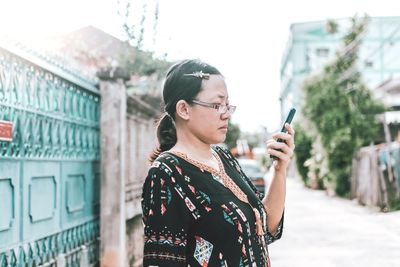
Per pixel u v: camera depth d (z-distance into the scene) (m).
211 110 1.89
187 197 1.76
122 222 5.63
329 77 18.92
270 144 2.09
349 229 10.32
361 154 15.42
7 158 3.60
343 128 17.95
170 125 2.09
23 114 3.88
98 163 5.80
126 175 6.41
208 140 1.91
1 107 3.54
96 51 8.50
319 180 22.73
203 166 1.84
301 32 42.94
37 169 4.13
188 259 1.76
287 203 16.53
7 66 3.62
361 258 7.48
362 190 15.11
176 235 1.74
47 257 4.28
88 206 5.43
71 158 4.91
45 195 4.29
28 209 3.95
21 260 3.78
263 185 18.53
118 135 5.65
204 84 1.89
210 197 1.77
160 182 1.78
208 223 1.74
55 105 4.53
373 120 18.28
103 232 5.58
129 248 6.39
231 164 2.06
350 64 19.09
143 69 7.43
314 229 10.48
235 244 1.74
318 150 19.12
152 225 1.76
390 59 38.97
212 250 1.74
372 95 18.94
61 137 4.68
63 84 4.73
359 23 19.52
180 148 1.92
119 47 7.95
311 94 18.89
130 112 6.59
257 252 1.80
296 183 30.31
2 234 3.53
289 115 2.11
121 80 5.68
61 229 4.61
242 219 1.76
